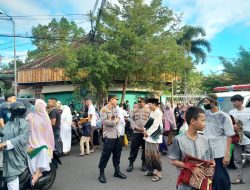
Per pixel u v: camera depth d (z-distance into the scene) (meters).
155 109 8.14
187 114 3.82
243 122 7.88
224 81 31.14
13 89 26.48
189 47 29.16
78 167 9.56
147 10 19.20
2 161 5.73
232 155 8.07
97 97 19.28
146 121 8.71
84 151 12.45
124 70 18.77
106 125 7.89
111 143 7.88
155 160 7.95
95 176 8.43
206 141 3.84
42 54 29.00
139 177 8.24
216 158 5.28
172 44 19.14
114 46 18.67
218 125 5.45
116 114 8.06
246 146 7.48
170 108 13.17
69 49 18.81
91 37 19.25
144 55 18.80
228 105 10.96
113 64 17.88
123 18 19.41
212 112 5.56
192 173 3.64
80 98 19.64
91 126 11.77
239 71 30.11
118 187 7.36
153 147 8.01
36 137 6.31
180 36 20.16
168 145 13.43
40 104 6.51
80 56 18.25
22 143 5.38
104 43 18.55
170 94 23.91
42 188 6.94
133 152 8.89
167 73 19.88
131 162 8.93
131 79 20.19
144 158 8.88
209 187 3.61
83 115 13.37
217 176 5.07
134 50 18.48
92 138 12.27
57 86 24.62
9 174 5.35
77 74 18.25
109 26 18.97
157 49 18.77
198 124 3.75
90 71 17.80
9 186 5.41
